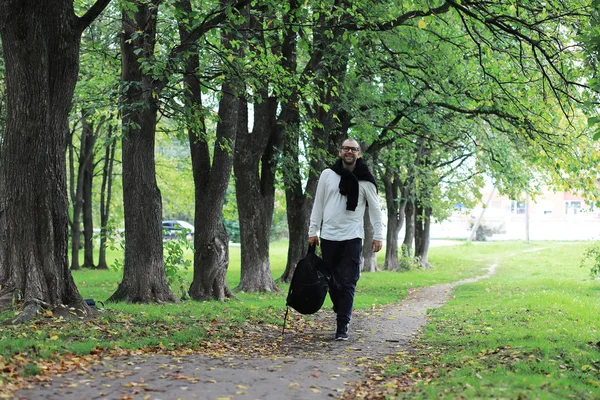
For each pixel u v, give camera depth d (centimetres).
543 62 1595
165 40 1329
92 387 582
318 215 968
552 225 7962
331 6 1513
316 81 1906
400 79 2023
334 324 1189
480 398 544
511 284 2438
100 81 2291
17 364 649
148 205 1436
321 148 2091
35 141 1000
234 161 2008
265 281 2056
